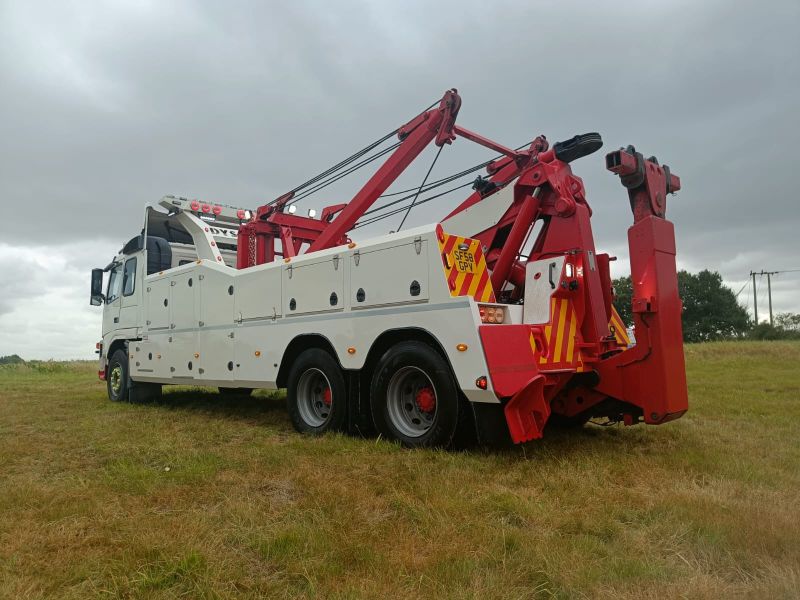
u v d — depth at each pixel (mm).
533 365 4949
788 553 2775
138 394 9648
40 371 23312
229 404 9117
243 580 2570
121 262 10375
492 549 2885
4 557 2852
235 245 9656
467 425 5113
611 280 5930
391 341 5762
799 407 8188
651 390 5031
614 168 5109
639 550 2893
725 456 4852
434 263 5156
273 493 3971
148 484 4129
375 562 2732
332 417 6121
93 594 2471
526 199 5980
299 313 6547
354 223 8000
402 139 7625
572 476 4227
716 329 54719
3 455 5227
